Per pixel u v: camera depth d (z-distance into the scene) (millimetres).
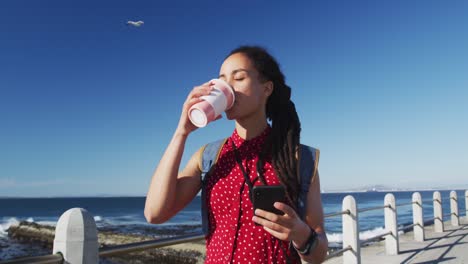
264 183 1392
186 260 13570
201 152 1578
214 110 1357
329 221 37438
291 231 1222
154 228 31969
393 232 7234
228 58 1521
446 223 12508
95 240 1795
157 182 1439
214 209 1448
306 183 1435
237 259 1340
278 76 1555
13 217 62375
